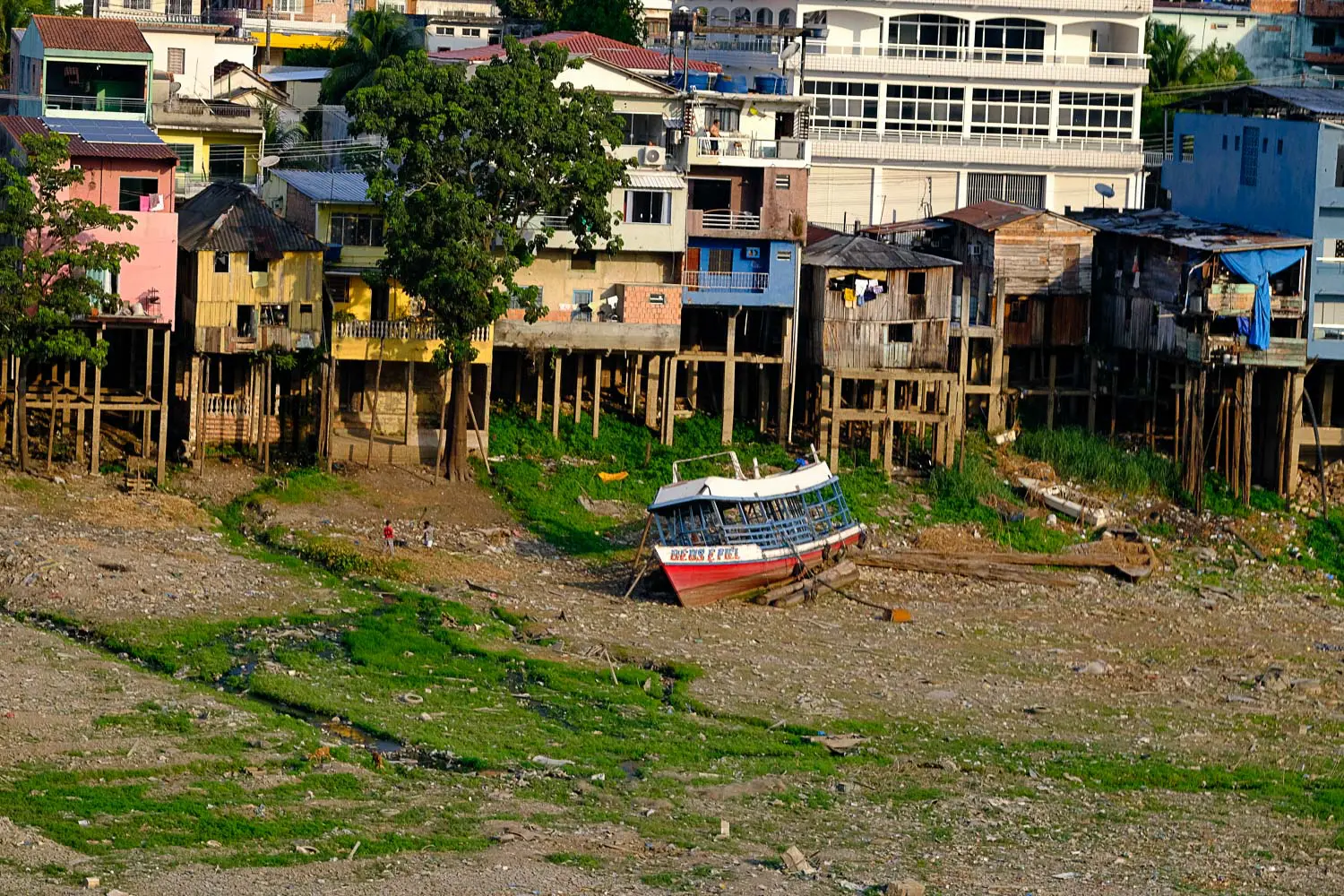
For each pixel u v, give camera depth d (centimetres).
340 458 11238
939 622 9912
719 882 6188
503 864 6234
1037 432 12425
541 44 11450
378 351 11175
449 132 10700
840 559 10588
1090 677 9138
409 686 8088
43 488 10300
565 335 11556
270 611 8912
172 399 11319
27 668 7731
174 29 14912
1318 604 10900
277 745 7156
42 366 11044
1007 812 7106
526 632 9044
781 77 12925
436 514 10762
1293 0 19038
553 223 11569
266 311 11006
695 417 12231
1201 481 11938
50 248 10388
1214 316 11875
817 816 6912
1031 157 15700
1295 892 6488
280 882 5975
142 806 6488
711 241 11950
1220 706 8844
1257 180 12725
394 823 6544
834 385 11800
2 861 5922
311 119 14962
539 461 11531
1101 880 6444
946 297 12012
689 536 9975
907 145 15525
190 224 11269
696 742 7681
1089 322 12656
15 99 13550
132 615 8644
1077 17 15888
